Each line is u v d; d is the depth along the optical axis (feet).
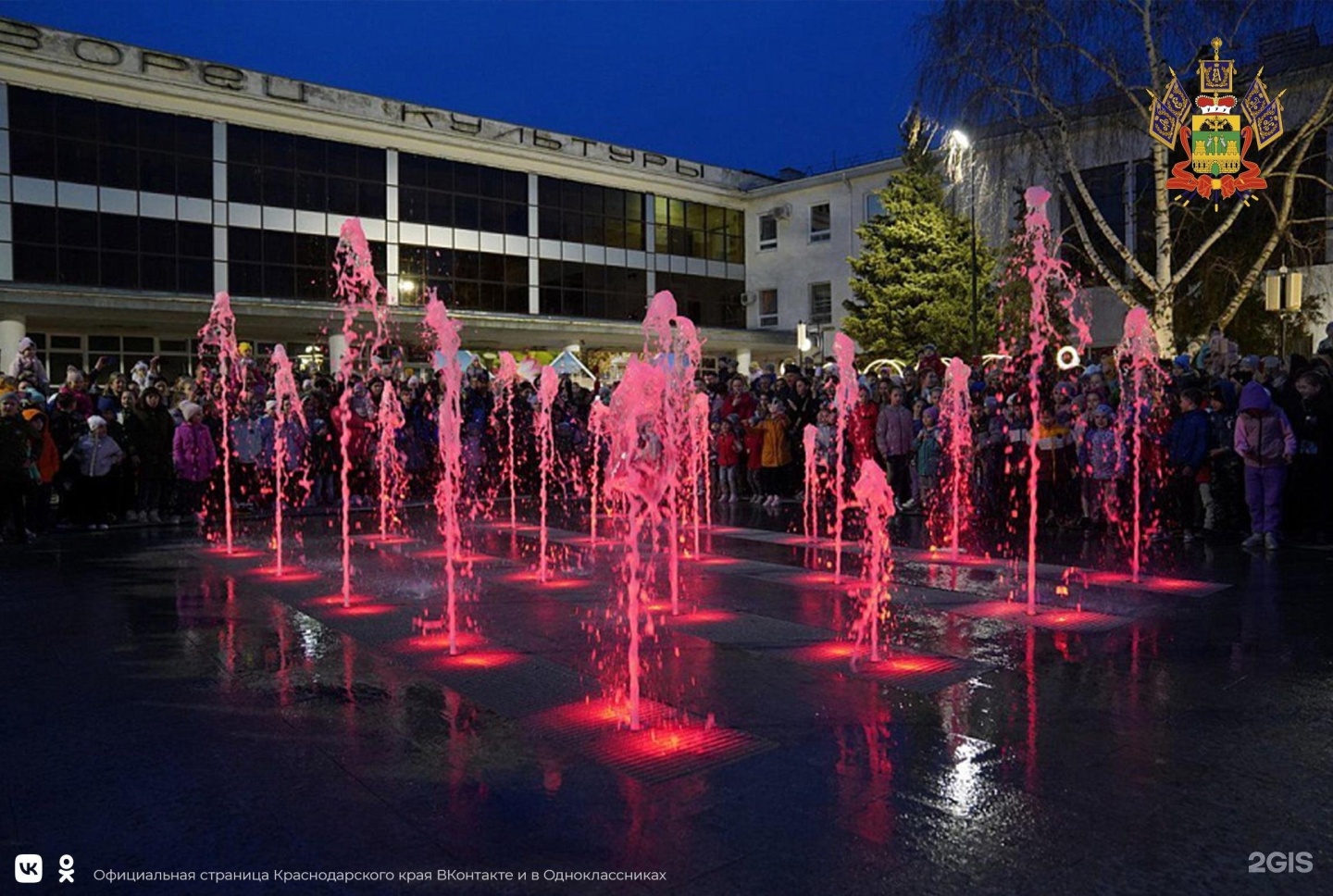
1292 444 30.07
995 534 36.24
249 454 46.73
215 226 94.27
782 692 16.39
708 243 135.85
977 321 88.58
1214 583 25.43
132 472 42.50
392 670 18.06
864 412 46.21
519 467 54.60
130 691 16.88
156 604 24.47
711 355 130.82
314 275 100.78
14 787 12.58
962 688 16.51
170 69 90.94
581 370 78.74
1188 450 33.86
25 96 83.20
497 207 115.44
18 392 38.19
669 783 12.41
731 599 24.70
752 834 10.89
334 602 24.73
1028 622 21.43
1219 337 46.98
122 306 81.61
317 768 13.07
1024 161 83.97
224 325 90.74
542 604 24.40
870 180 123.75
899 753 13.41
